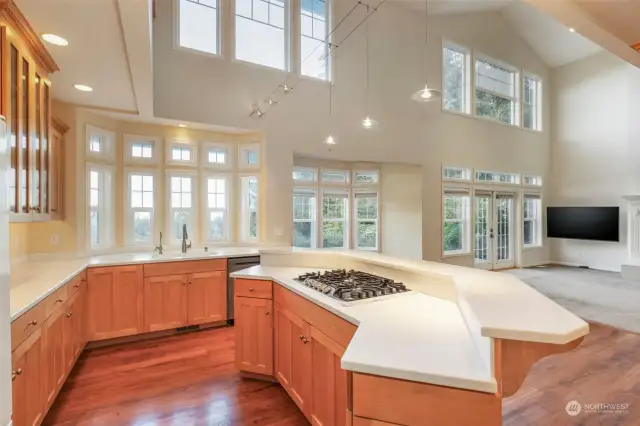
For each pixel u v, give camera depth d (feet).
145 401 8.18
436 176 22.44
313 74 18.12
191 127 15.53
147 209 14.99
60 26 7.20
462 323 5.34
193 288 12.85
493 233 25.99
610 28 8.74
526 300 4.79
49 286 7.70
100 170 13.74
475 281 6.16
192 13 15.19
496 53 25.31
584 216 26.09
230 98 15.67
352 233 22.34
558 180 28.25
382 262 8.52
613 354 11.09
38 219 8.36
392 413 3.90
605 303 17.10
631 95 24.34
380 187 22.53
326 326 6.46
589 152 26.45
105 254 13.60
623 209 24.79
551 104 28.60
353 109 19.13
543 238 28.48
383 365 3.91
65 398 8.28
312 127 17.79
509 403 8.21
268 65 16.93
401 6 20.86
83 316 10.76
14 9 6.38
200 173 15.94
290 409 7.89
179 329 12.83
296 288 7.71
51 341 7.56
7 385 4.58
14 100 6.79
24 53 7.20
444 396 3.72
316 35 18.34
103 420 7.41
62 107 12.28
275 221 16.63
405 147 21.06
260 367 9.14
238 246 16.58
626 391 8.77
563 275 24.00
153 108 13.80
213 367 10.02
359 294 6.86
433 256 22.22
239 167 16.71
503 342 3.68
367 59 19.63
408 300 6.67
